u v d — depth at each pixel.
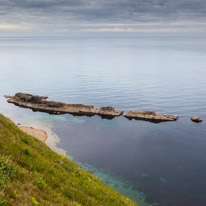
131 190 39.16
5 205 9.02
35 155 17.23
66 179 17.12
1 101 100.69
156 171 45.88
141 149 56.50
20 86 137.25
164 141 61.78
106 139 62.53
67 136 63.69
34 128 69.00
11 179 11.89
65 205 13.38
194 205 35.56
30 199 11.03
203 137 64.44
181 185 40.97
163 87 132.50
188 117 81.94
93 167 47.06
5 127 19.75
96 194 18.33
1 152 14.84
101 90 125.88
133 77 168.50
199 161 50.59
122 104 99.94
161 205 35.38
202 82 145.00
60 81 151.75
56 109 87.69
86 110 86.56
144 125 74.19
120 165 48.12
